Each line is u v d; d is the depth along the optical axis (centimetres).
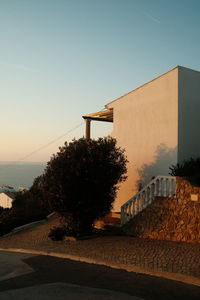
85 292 604
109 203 1202
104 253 914
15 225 1602
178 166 1159
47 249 1043
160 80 1365
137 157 1462
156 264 767
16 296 591
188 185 1002
